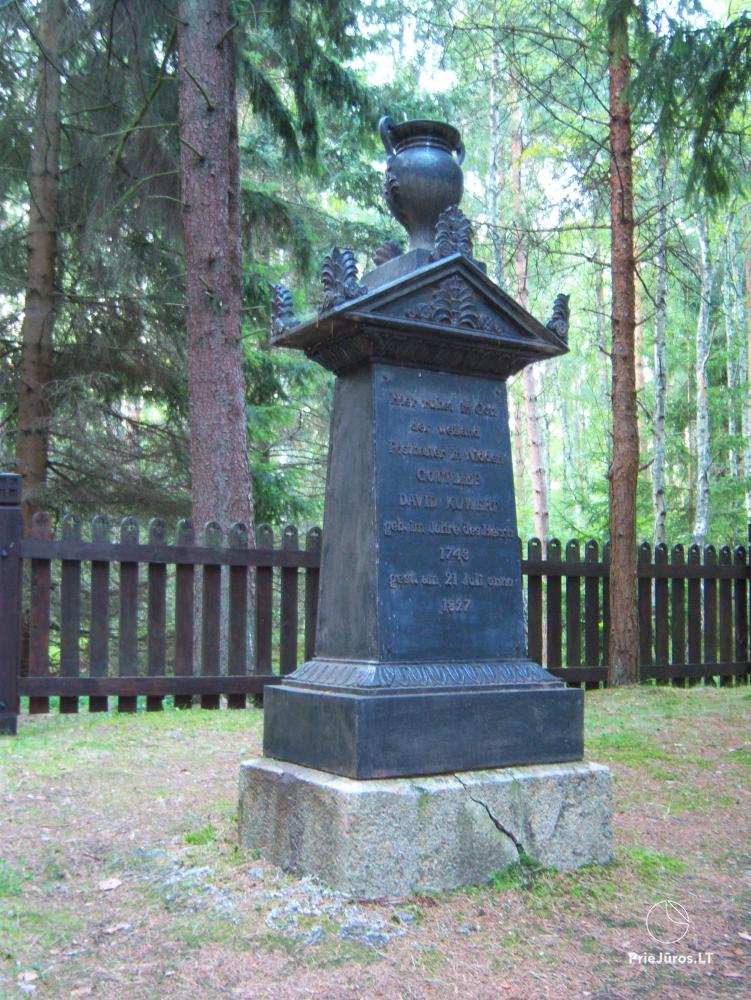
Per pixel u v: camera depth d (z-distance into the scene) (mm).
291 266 16797
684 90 8164
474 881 3750
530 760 4078
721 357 23328
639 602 9688
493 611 4277
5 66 13703
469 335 4230
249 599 9742
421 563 4113
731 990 3020
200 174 10445
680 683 9953
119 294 14266
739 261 28656
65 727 7055
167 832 4441
